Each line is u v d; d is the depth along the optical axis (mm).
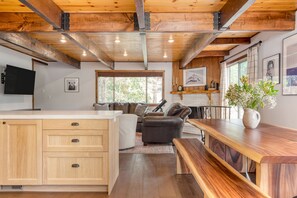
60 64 8602
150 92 8789
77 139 2730
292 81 3775
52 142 2738
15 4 3297
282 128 2672
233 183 1764
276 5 3400
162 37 5070
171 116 5637
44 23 3617
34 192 2783
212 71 7992
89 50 5352
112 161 2883
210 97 8023
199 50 5238
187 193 2742
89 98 8656
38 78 8508
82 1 3178
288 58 3889
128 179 3205
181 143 3277
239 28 3604
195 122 3361
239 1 2816
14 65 6078
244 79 2723
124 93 8805
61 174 2746
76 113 2902
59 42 5594
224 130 2520
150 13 3592
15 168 2742
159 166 3803
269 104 2688
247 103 2646
